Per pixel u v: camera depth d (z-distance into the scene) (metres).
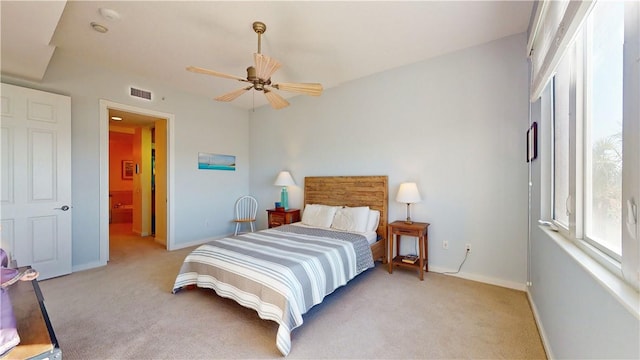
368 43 2.97
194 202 4.68
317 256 2.42
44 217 3.02
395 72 3.64
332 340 1.94
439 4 2.31
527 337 1.97
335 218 3.79
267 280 2.03
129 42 2.94
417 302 2.52
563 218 1.84
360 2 2.27
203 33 2.75
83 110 3.41
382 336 1.98
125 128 6.44
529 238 2.67
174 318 2.22
